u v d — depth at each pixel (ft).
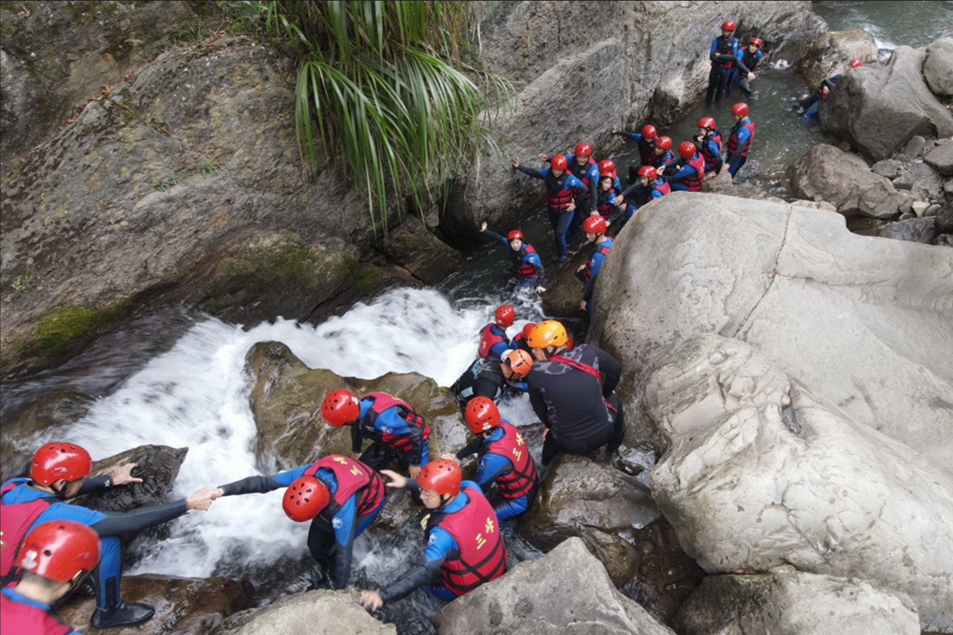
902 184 23.97
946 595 10.43
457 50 18.43
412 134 17.06
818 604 9.77
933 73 27.04
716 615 10.88
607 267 18.52
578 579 10.34
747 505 10.69
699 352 13.87
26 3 13.17
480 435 13.24
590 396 13.19
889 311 16.12
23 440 13.94
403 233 21.31
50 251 14.30
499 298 22.27
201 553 13.11
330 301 19.62
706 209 17.04
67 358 15.06
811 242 16.57
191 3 15.46
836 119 27.22
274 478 11.53
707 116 31.65
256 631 9.14
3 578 9.59
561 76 24.16
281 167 17.33
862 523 10.41
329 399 12.68
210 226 16.48
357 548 13.21
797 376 14.80
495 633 10.19
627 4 27.45
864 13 37.96
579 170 23.95
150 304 16.10
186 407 15.53
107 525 9.89
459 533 10.80
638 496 13.37
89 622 10.53
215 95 15.71
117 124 14.58
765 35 34.68
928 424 13.99
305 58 16.55
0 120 13.25
